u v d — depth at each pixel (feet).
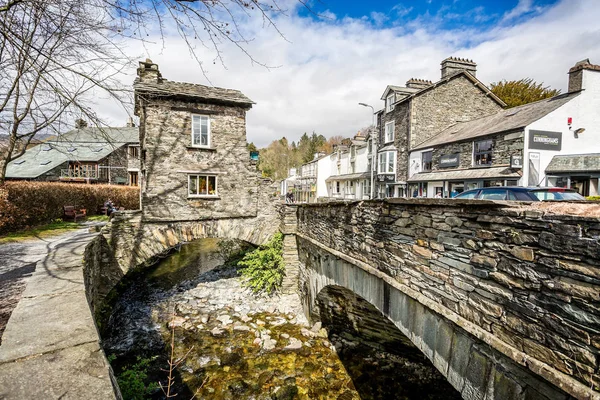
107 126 24.94
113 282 33.17
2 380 6.20
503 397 9.00
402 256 14.28
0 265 20.97
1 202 31.27
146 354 26.55
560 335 7.34
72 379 6.35
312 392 22.86
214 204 40.42
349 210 20.48
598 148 47.91
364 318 29.89
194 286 43.83
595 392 6.49
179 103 38.68
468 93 73.00
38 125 29.01
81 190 54.95
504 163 48.55
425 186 66.28
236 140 41.57
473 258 10.08
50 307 10.48
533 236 8.06
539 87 93.61
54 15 17.39
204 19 12.10
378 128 87.92
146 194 36.65
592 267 6.62
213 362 25.82
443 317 11.53
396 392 23.52
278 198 44.19
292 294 39.55
